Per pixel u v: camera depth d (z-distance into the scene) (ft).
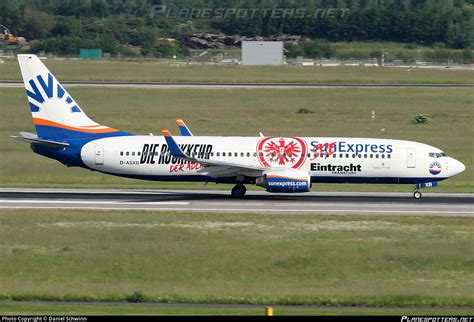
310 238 520.83
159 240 506.89
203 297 396.37
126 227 545.03
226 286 419.54
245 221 576.61
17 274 436.76
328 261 465.06
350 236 529.04
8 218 574.97
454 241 517.96
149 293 403.75
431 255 480.23
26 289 407.23
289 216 601.21
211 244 497.87
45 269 444.96
